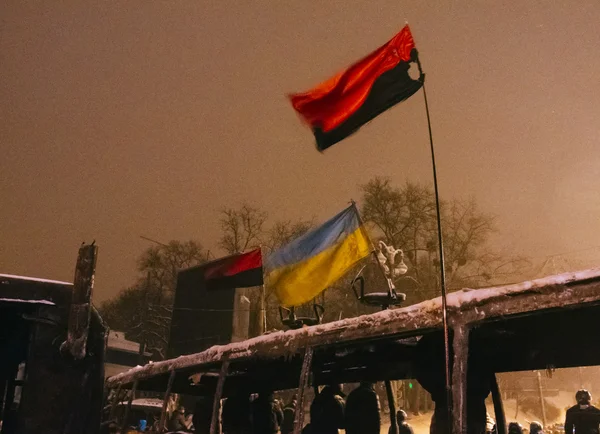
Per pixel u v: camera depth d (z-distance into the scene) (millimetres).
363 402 7270
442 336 5672
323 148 6734
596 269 3557
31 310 6250
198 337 29281
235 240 34500
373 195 32344
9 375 6309
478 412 5824
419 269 30734
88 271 6086
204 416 9336
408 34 6371
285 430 10875
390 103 6332
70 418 6082
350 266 7566
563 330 5371
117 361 42562
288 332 5895
